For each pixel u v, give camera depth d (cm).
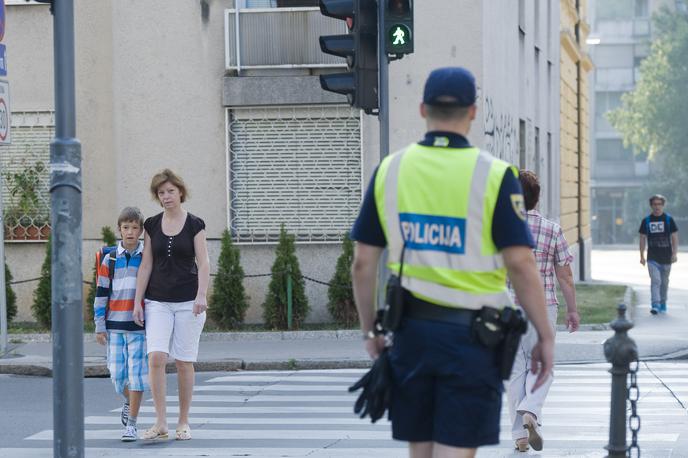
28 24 2792
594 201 12750
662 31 10838
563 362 2225
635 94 10750
